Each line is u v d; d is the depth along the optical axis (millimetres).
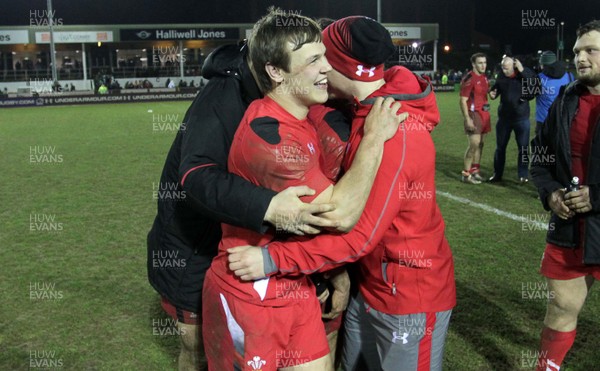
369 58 2025
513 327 3740
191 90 28781
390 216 1969
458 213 6523
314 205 1813
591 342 3521
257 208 1823
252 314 1993
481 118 8000
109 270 4938
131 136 14305
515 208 6711
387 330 2246
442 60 47375
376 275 2209
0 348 3613
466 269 4762
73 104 26453
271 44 1862
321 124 2168
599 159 2625
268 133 1862
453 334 3654
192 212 2375
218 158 2146
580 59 2621
